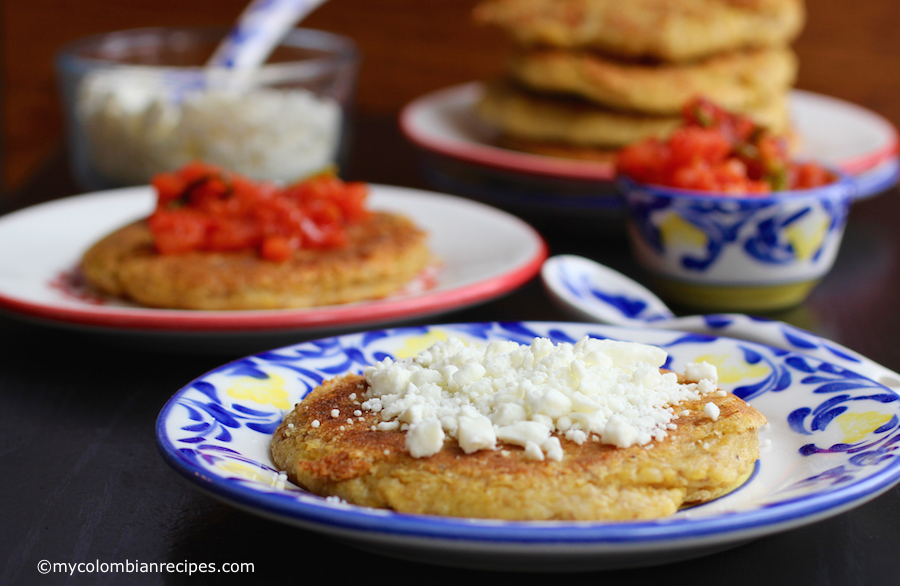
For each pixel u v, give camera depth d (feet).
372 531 1.18
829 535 1.32
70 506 1.36
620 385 1.33
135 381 1.61
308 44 2.94
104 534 1.32
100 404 1.55
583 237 2.22
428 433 1.26
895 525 1.34
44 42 4.05
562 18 2.38
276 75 2.46
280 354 1.47
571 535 1.17
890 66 3.82
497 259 1.90
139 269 1.79
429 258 1.94
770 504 1.20
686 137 1.89
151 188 2.15
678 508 1.27
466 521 1.18
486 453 1.26
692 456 1.28
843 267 2.05
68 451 1.46
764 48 2.46
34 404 1.55
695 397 1.35
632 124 2.30
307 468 1.28
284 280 1.78
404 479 1.26
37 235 1.98
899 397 1.36
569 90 2.32
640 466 1.26
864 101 3.87
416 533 1.17
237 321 1.62
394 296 1.85
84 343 1.72
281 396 1.42
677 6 2.40
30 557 1.29
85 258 1.85
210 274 1.78
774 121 2.33
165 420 1.32
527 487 1.24
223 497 1.22
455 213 2.07
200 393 1.38
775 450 1.37
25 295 1.77
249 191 1.90
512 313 1.83
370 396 1.36
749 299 1.86
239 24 2.65
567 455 1.26
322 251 1.86
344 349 1.50
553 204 2.20
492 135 2.56
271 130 2.36
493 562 1.22
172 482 1.40
